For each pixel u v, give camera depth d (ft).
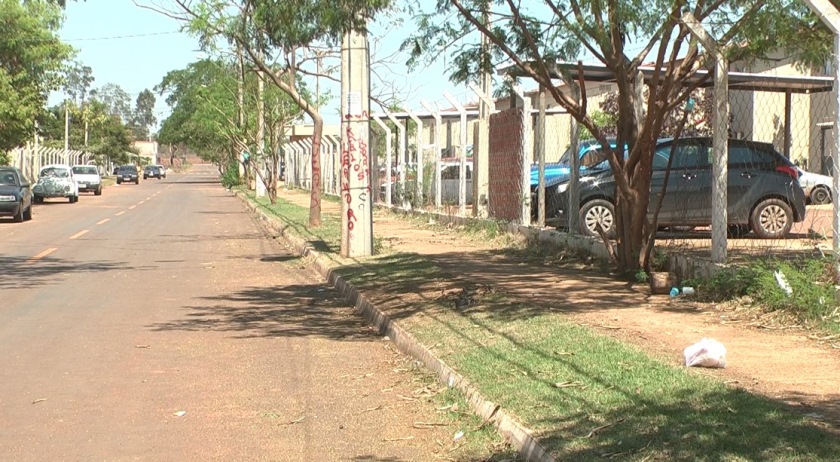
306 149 176.45
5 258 56.34
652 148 36.88
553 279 39.45
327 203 121.19
